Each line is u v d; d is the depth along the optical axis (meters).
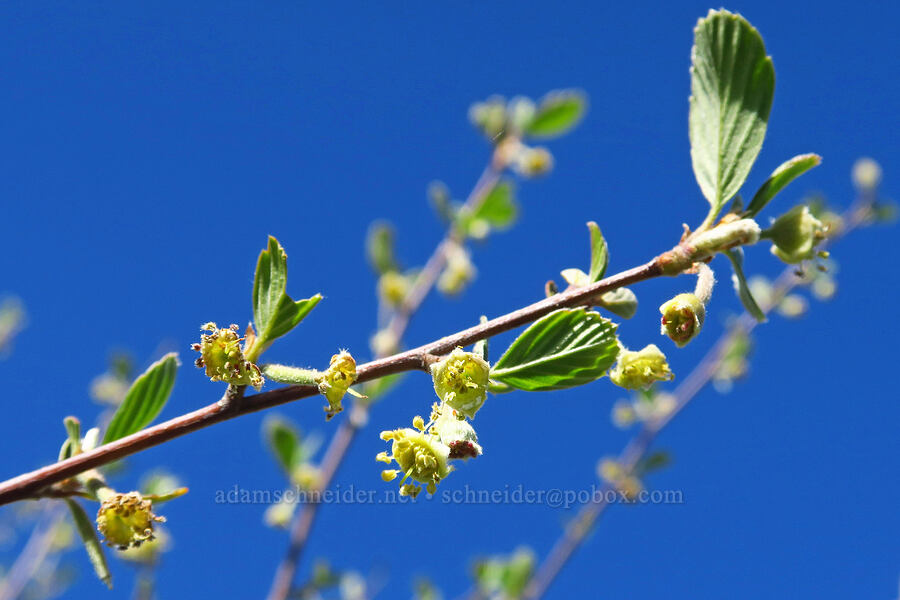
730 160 0.30
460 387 0.29
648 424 0.70
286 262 0.29
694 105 0.31
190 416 0.29
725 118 0.31
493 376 0.30
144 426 0.31
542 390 0.30
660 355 0.30
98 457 0.29
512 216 0.62
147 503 0.30
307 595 0.51
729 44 0.31
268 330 0.29
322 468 0.52
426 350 0.29
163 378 0.31
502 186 0.61
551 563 0.64
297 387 0.29
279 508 0.52
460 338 0.29
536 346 0.30
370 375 0.29
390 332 0.59
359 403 0.54
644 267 0.30
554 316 0.30
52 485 0.29
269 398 0.29
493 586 0.62
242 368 0.29
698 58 0.31
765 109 0.31
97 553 0.29
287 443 0.52
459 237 0.63
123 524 0.29
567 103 0.64
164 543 0.45
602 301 0.31
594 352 0.30
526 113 0.64
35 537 0.65
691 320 0.30
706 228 0.30
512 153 0.64
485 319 0.30
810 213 0.30
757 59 0.31
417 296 0.61
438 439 0.30
